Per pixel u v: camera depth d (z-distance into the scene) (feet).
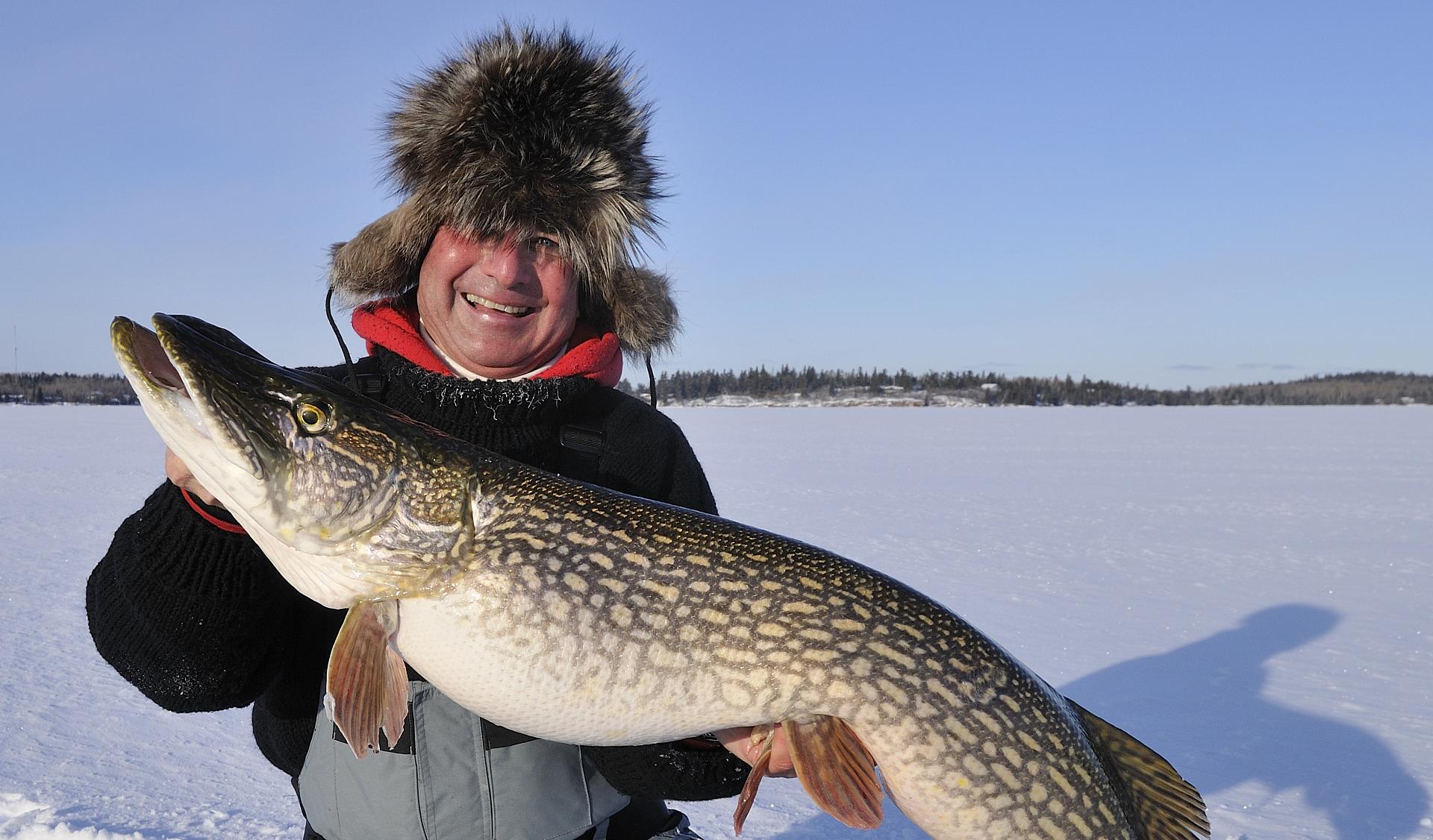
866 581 5.85
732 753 6.02
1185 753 11.45
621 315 7.02
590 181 6.27
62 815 9.16
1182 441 86.02
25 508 30.50
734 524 5.89
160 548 5.06
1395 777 10.71
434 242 6.32
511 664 5.38
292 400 5.36
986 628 17.03
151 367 5.33
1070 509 34.53
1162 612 18.42
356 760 5.49
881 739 5.70
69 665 13.67
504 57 6.23
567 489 5.73
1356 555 25.12
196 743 11.26
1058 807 6.04
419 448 5.59
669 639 5.47
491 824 5.52
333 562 5.44
